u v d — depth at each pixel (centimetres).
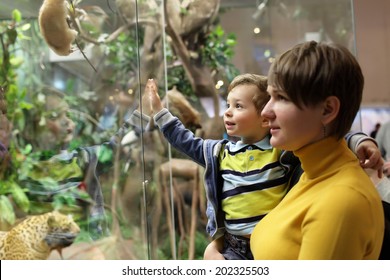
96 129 167
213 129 233
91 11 162
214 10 254
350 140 97
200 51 252
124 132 163
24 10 163
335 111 78
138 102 161
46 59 168
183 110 221
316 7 269
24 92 170
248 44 301
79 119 169
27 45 167
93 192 161
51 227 154
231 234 111
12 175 163
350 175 77
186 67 243
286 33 295
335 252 72
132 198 162
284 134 80
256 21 299
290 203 85
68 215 158
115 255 155
